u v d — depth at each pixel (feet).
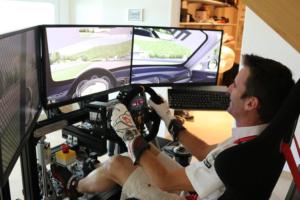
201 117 10.59
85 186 4.83
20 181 7.25
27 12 10.25
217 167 2.94
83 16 11.19
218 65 6.30
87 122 4.79
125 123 4.06
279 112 2.69
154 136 5.08
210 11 15.08
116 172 4.48
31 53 3.51
